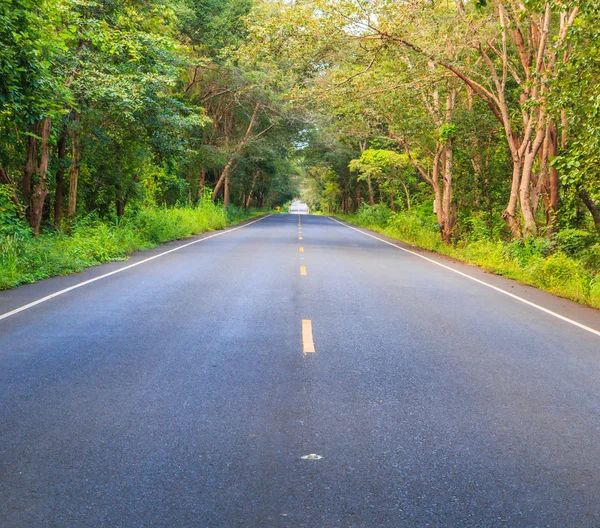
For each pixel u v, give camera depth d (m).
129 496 3.34
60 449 3.96
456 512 3.23
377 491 3.46
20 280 11.76
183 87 38.44
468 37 20.12
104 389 5.24
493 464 3.86
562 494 3.47
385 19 19.33
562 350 7.26
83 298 10.06
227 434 4.27
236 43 34.97
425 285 12.91
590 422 4.71
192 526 3.04
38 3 13.05
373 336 7.58
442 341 7.45
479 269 17.50
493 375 5.99
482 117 24.73
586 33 12.09
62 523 3.05
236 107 44.06
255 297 10.41
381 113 25.09
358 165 42.84
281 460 3.86
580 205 23.05
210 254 18.64
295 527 3.05
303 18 19.42
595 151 12.49
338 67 23.81
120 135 21.92
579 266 15.41
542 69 18.95
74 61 17.33
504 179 28.14
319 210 132.75
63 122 18.58
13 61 11.59
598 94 11.79
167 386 5.36
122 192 24.45
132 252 19.02
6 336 7.20
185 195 42.69
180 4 31.59
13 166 18.94
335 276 13.73
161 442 4.10
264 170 56.19
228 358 6.34
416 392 5.36
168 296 10.35
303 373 5.85
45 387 5.26
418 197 45.78
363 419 4.64
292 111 42.25
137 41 18.00
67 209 21.67
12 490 3.39
